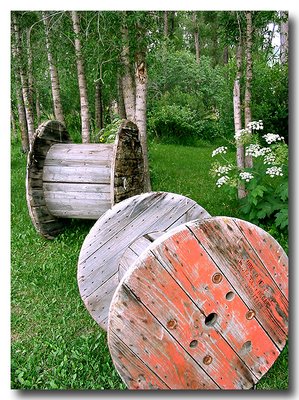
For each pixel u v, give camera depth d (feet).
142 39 18.63
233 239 7.93
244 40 20.40
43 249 16.72
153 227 10.44
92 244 10.49
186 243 7.54
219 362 8.22
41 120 44.19
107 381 9.62
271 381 9.46
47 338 11.27
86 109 23.76
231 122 40.73
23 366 10.25
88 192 16.67
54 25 23.43
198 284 7.72
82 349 10.51
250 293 8.23
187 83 52.39
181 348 7.86
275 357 8.74
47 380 9.84
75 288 13.57
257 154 16.60
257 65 34.45
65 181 16.88
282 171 16.92
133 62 20.43
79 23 21.61
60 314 12.37
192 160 33.14
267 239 8.29
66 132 18.89
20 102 36.09
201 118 48.26
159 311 7.56
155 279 7.45
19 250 16.48
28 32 28.02
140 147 16.60
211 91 52.44
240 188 19.47
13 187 25.03
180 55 52.26
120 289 7.31
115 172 14.87
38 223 16.94
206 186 24.41
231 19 19.66
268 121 33.30
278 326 8.64
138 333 7.55
